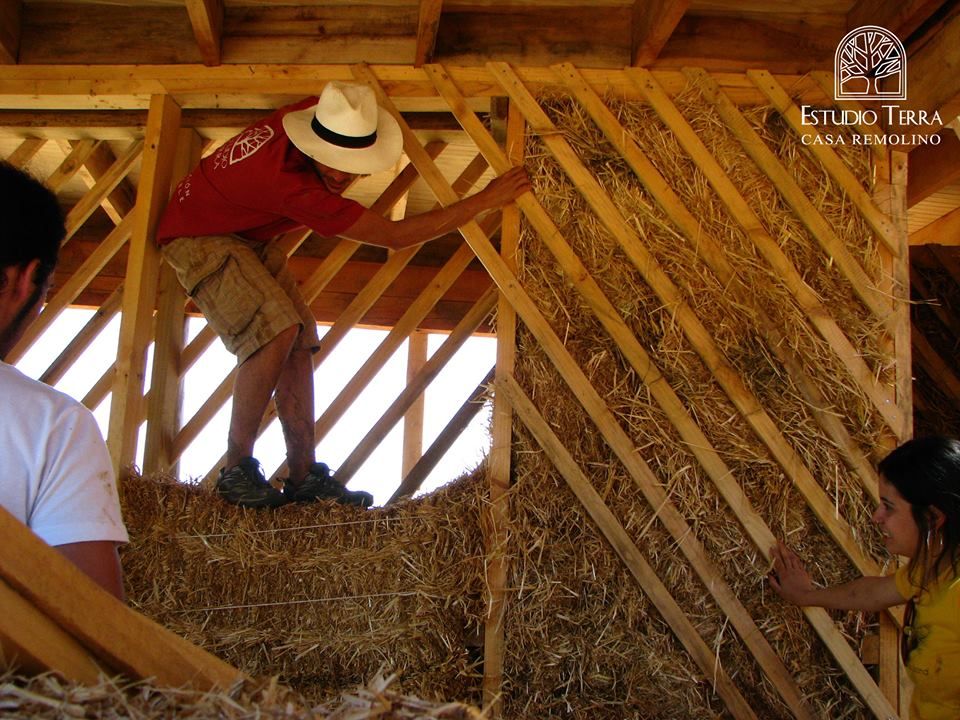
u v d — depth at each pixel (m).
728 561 3.22
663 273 3.33
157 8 3.65
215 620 3.07
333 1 3.59
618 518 3.24
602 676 3.12
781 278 3.37
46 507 1.29
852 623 3.21
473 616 3.14
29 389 1.33
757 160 3.45
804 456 3.27
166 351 4.11
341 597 3.10
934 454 2.45
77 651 1.00
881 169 3.49
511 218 3.41
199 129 4.31
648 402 3.29
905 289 3.39
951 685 2.35
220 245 3.29
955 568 2.38
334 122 3.10
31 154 4.48
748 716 3.09
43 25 3.64
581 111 3.49
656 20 3.24
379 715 0.94
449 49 3.57
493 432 3.26
